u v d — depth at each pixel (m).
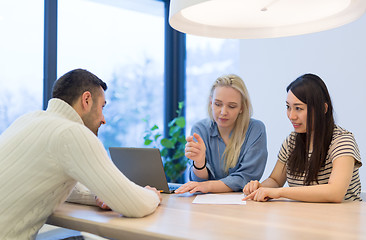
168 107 4.17
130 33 3.77
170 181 3.78
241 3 1.32
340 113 3.00
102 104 1.43
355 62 2.90
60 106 1.32
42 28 3.06
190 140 1.89
